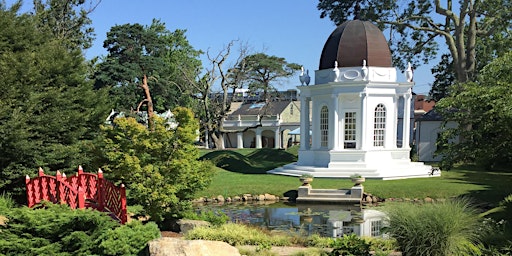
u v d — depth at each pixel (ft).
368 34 95.55
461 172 92.58
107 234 29.60
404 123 97.96
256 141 207.92
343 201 66.18
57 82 57.11
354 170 86.79
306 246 36.37
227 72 151.74
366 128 91.35
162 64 177.78
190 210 45.70
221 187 72.84
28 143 47.73
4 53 51.13
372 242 32.83
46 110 53.42
